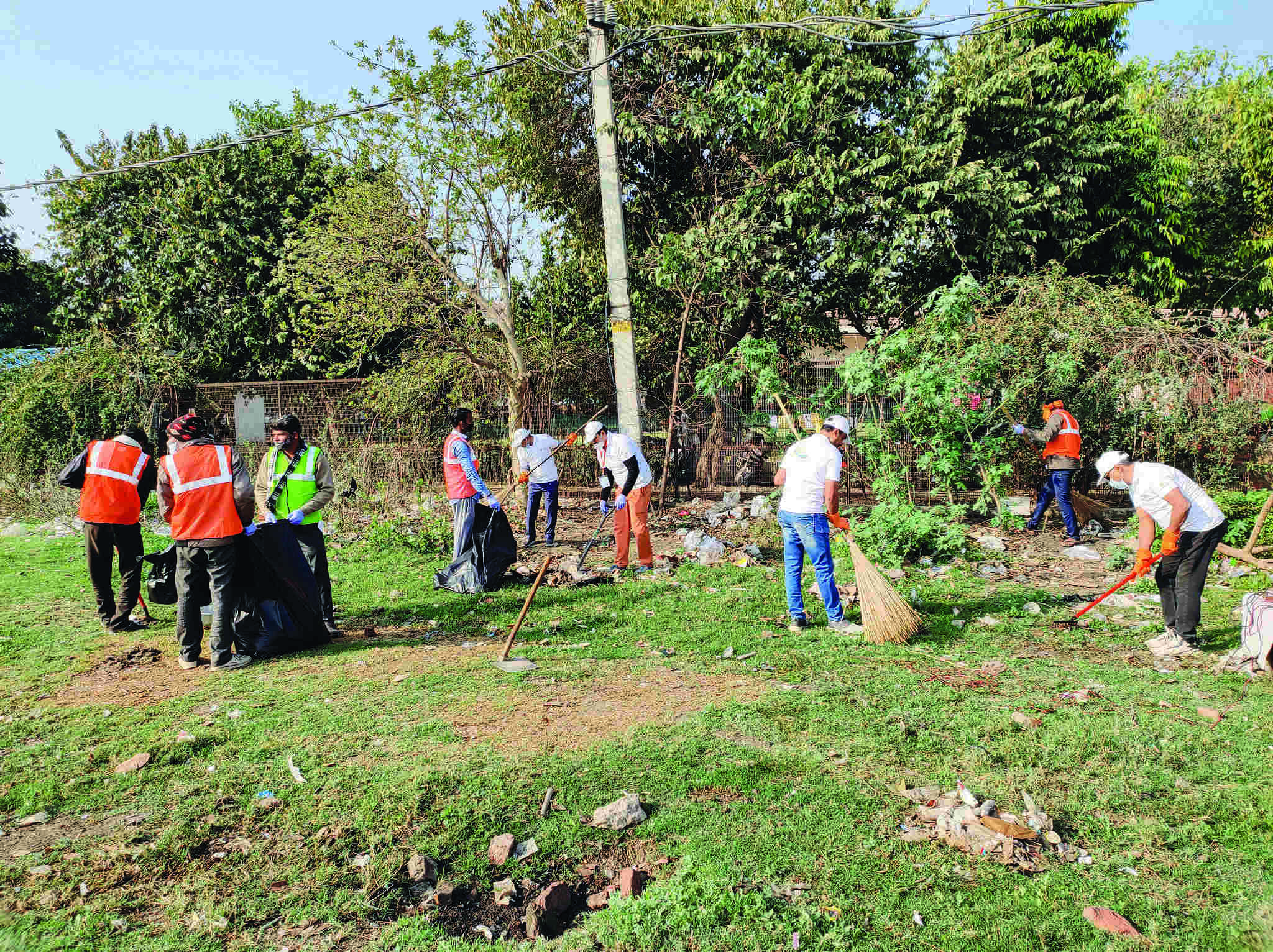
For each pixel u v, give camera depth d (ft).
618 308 37.27
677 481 44.70
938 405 30.66
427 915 10.51
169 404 54.60
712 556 30.04
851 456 40.42
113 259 69.97
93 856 11.69
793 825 12.19
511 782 13.50
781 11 43.47
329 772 14.02
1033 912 10.21
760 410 46.85
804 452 21.47
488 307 49.06
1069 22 50.06
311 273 47.98
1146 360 36.47
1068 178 44.86
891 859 11.35
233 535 19.71
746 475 47.03
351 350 62.39
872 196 42.86
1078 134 44.42
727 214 44.62
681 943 9.77
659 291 48.26
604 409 50.37
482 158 46.21
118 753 14.97
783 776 13.66
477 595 26.37
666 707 16.66
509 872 11.34
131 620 23.29
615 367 37.65
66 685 18.62
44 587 28.25
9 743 15.48
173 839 12.00
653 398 51.37
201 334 66.18
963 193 41.86
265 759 14.60
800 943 9.72
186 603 19.75
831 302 48.55
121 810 13.00
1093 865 11.23
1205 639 20.18
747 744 14.89
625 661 19.63
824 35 29.71
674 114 44.80
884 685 17.67
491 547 27.22
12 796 13.32
